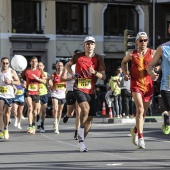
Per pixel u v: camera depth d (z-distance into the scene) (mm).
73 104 29156
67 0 74688
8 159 21094
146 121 42812
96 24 76750
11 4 71375
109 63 78125
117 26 78688
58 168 18625
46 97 33156
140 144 22859
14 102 36562
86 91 22531
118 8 78688
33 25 73125
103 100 59062
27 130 32469
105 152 22766
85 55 22719
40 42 73062
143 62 22156
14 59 32781
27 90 32219
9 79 28109
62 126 38719
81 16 76375
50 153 22750
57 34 74625
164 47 19562
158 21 80062
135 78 22266
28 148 24625
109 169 18234
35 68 32438
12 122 43531
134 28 79938
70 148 24484
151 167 18594
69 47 75438
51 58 73812
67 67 23062
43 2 73438
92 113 22922
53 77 32031
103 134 31031
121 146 24891
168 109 19609
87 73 22531
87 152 22859
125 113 44969
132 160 20281
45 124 41719
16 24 72000
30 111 32094
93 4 76438
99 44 76875
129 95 44719
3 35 70688
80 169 18328
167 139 27906
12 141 27688
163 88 19562
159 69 21984
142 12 79625
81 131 23031
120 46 78562
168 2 79250
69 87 28781
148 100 22516
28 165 19500
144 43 22156
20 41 71625
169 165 19016
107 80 76375
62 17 75062
